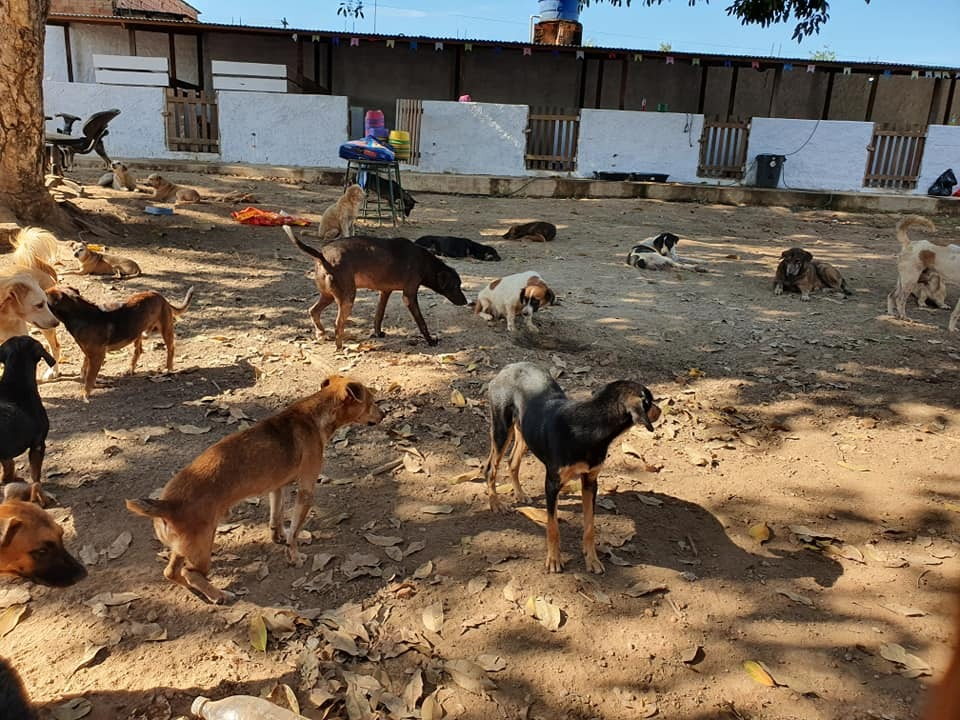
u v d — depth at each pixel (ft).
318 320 23.59
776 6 37.01
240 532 14.07
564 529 14.80
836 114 68.74
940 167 60.80
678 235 46.24
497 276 33.01
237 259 32.89
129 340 19.30
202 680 10.53
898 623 12.57
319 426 13.33
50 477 15.28
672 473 17.21
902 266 28.78
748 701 10.76
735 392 21.50
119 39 63.77
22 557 9.67
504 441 14.65
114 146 58.85
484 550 13.89
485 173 61.72
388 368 21.91
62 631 11.32
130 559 13.00
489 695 10.57
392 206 43.60
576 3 66.80
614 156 61.72
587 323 26.76
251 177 56.75
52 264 28.04
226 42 64.90
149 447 16.72
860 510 16.07
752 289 32.96
